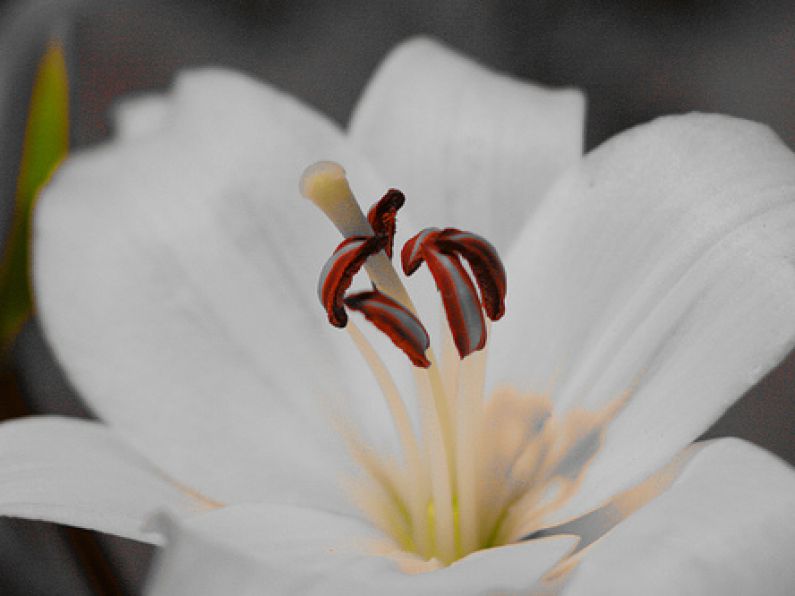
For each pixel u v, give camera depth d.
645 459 0.46
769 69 0.80
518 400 0.48
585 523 0.47
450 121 0.51
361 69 0.81
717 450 0.44
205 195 0.49
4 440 0.47
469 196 0.50
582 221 0.48
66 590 0.51
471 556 0.44
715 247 0.46
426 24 0.82
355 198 0.48
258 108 0.50
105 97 0.79
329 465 0.48
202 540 0.42
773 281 0.45
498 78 0.52
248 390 0.48
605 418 0.47
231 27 0.82
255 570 0.43
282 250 0.49
